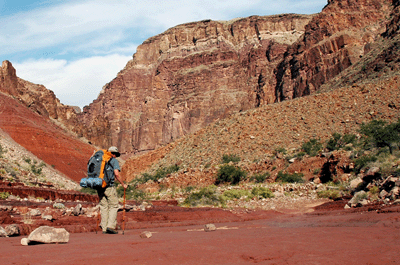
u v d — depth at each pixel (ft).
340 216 41.16
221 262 12.44
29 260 12.50
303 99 262.06
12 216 32.22
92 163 26.04
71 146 375.86
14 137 323.98
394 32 424.46
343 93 250.78
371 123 175.01
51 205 46.24
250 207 79.10
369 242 16.69
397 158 93.56
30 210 37.17
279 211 69.62
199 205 84.94
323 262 12.03
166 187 185.16
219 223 41.68
